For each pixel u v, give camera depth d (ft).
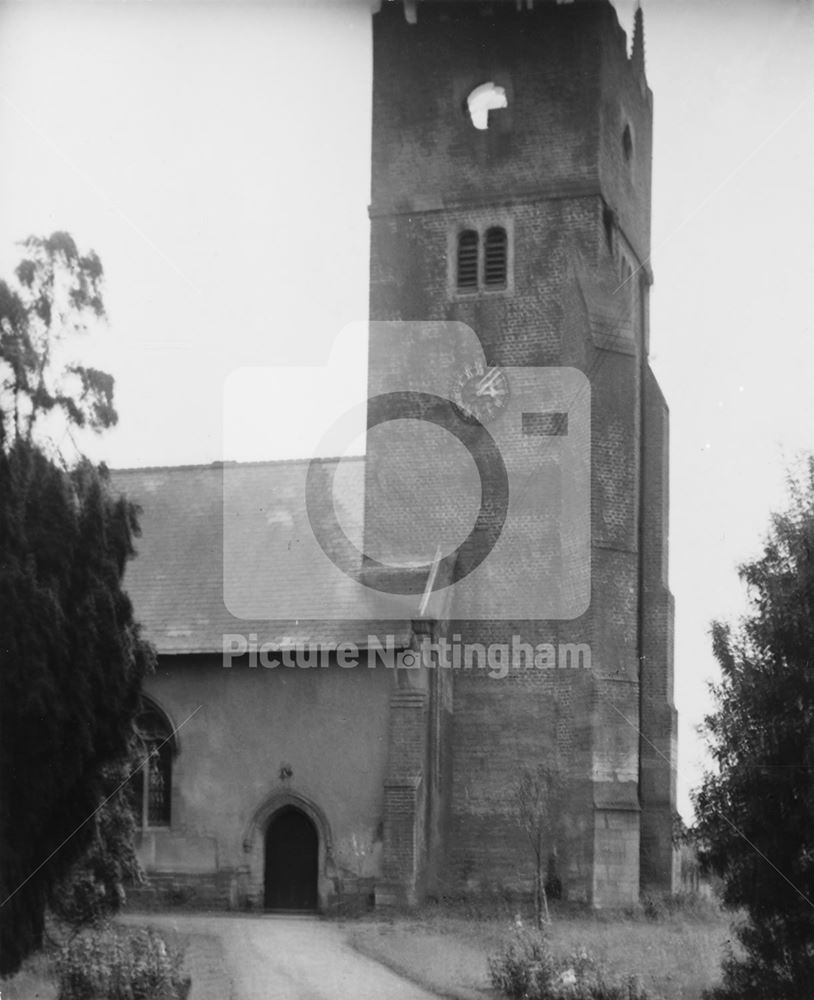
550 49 133.69
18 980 82.99
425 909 116.06
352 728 119.75
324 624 123.03
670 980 81.76
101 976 80.89
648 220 141.28
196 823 120.57
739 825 76.43
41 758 88.74
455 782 125.18
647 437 132.16
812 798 74.54
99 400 95.86
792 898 75.15
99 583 92.89
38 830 88.94
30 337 94.73
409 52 136.05
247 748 121.08
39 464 91.91
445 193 134.31
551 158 132.67
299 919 113.19
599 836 120.06
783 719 75.97
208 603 126.31
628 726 123.34
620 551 126.52
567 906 117.29
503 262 132.98
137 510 98.89
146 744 122.21
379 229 135.23
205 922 109.29
